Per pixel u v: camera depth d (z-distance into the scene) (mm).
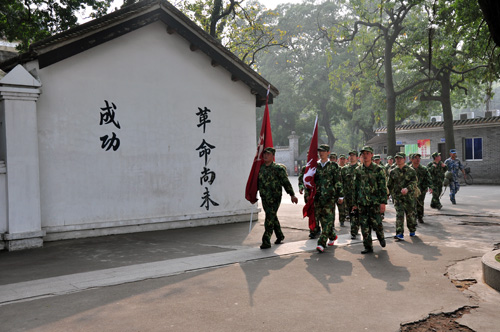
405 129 29984
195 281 5453
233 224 10953
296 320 4043
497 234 8984
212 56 10641
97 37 8883
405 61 29344
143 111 9867
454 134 28016
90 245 8117
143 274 5824
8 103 7746
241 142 11578
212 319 4082
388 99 25906
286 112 49875
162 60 10203
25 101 7930
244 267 6199
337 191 7441
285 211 13703
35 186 8008
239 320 4055
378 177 7078
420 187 10562
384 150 32156
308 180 7531
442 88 27375
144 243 8312
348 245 7879
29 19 15844
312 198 7523
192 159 10641
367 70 30531
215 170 11047
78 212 8875
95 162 9125
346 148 63250
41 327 3922
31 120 7996
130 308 4422
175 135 10367
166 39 10281
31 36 16156
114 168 9391
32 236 7875
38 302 4672
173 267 6215
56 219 8594
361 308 4363
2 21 15562
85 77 9016
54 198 8570
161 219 9984
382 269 6000
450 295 4793
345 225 10594
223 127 11250
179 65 10492
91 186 9055
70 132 8797
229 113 11375
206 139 10914
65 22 16750
